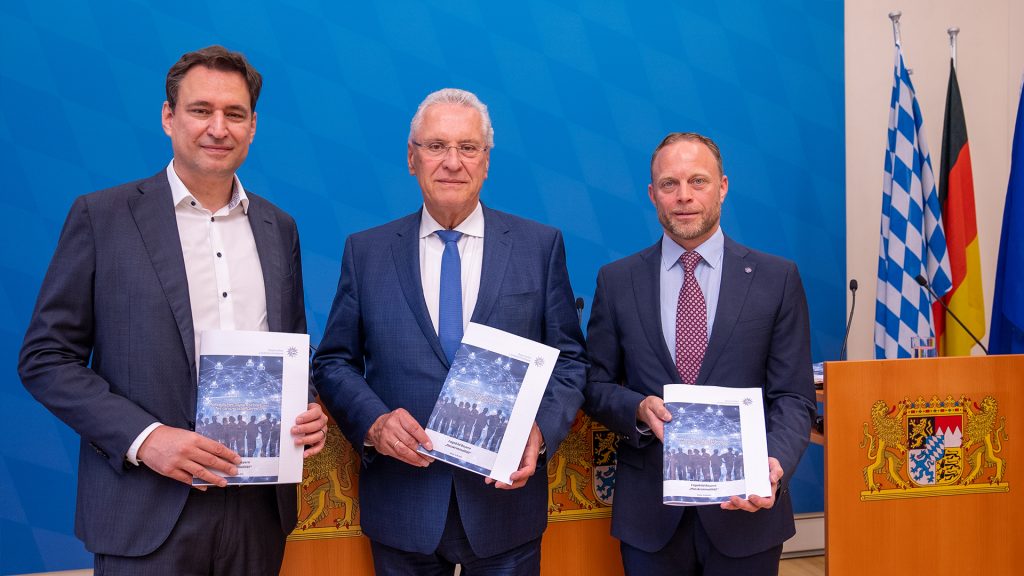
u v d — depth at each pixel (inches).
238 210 66.1
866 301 154.4
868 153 154.8
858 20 153.8
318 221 137.3
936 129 154.3
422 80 140.5
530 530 70.7
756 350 73.0
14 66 126.0
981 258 155.4
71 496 128.7
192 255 62.7
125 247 60.4
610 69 146.9
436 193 68.5
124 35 129.6
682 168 72.9
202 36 132.3
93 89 128.6
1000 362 82.7
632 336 75.1
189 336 60.6
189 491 59.7
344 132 138.0
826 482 78.7
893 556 79.7
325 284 137.9
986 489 82.1
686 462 65.9
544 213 144.9
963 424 81.7
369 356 72.4
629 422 70.9
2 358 125.5
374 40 138.7
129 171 130.1
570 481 81.8
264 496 64.2
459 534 68.6
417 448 63.8
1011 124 155.2
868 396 79.6
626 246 148.3
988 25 153.6
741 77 150.8
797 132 152.3
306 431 60.1
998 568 82.0
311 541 75.9
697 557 73.1
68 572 128.3
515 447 63.8
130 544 58.1
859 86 154.4
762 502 65.1
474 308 70.0
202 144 60.5
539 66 144.3
